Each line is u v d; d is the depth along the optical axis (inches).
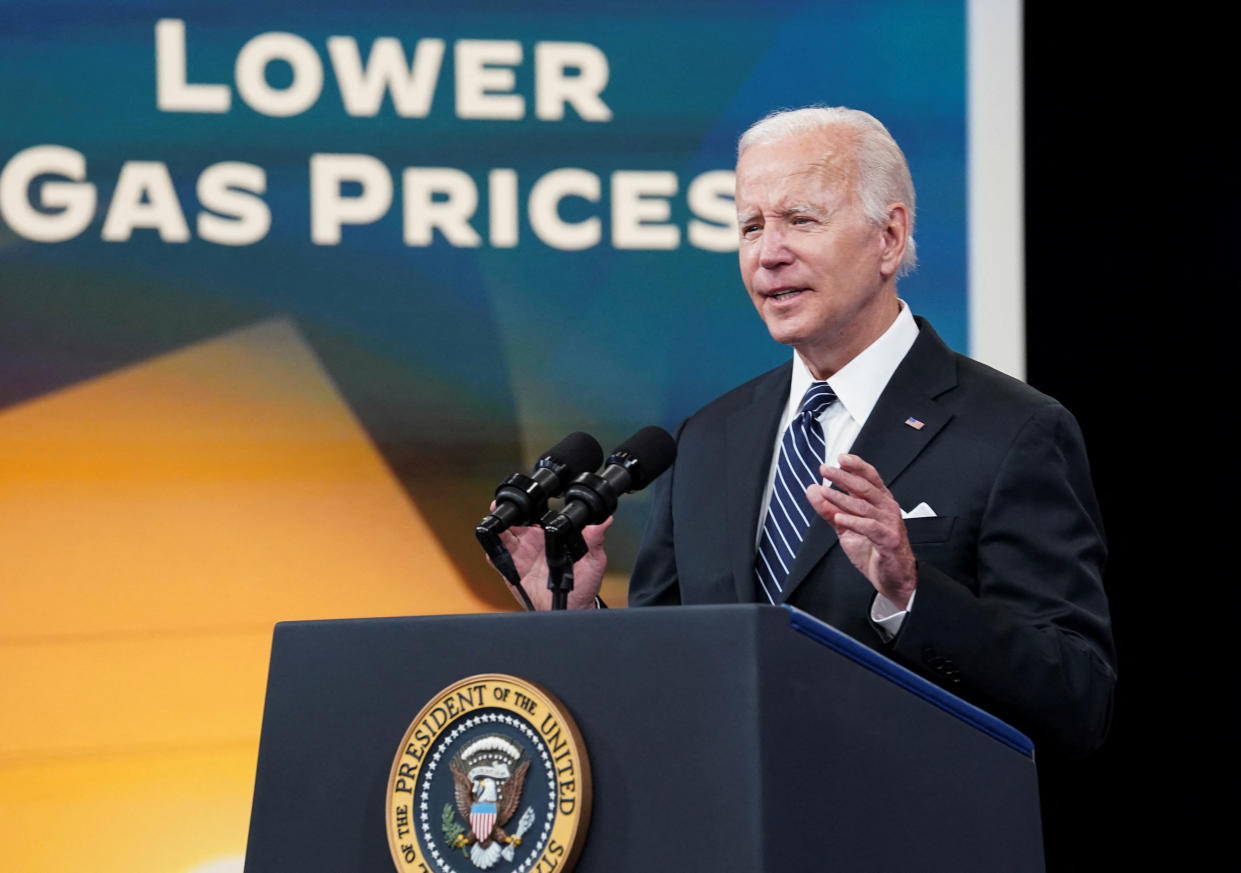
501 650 199.3
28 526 503.2
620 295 542.3
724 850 178.9
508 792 188.5
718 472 338.3
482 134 543.2
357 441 524.7
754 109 552.4
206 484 514.6
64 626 500.4
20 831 489.1
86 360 513.7
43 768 492.7
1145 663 588.4
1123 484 589.3
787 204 316.2
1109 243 592.7
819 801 185.9
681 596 330.6
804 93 552.1
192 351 519.8
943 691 210.7
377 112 539.2
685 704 185.8
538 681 195.0
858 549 245.8
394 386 528.1
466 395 531.8
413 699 203.0
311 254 530.3
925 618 246.2
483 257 538.6
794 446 324.8
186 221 524.7
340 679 208.7
